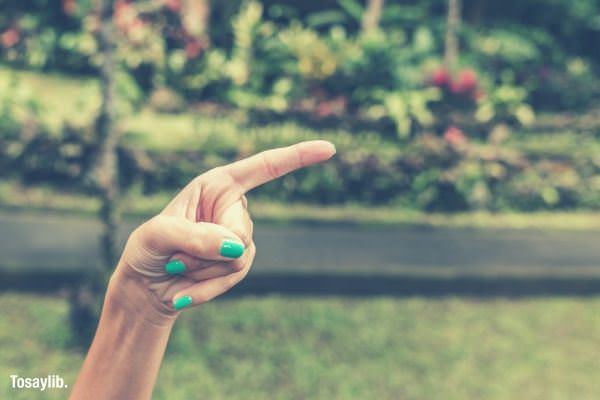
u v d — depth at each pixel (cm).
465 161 597
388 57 702
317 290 446
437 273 460
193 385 339
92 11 852
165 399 325
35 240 454
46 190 534
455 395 352
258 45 744
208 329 395
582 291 477
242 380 348
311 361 371
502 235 543
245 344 383
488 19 1048
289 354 377
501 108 739
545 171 618
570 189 616
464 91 695
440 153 593
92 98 678
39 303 405
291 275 441
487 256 496
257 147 632
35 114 622
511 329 428
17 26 882
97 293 362
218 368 357
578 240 540
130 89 704
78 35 873
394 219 559
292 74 709
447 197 589
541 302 467
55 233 468
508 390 361
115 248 362
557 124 762
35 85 806
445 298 460
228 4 879
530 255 503
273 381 350
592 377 380
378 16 812
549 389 365
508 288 470
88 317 361
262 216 536
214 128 662
